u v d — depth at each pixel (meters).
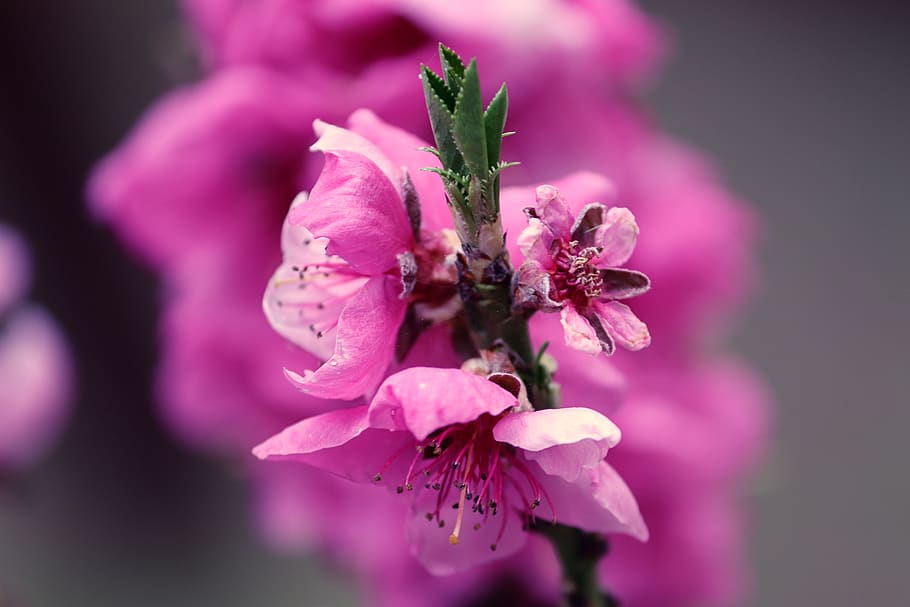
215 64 0.36
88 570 0.72
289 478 0.39
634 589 0.37
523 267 0.22
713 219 0.40
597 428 0.22
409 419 0.22
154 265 0.39
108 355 0.74
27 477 0.37
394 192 0.23
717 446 0.38
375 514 0.36
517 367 0.23
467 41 0.31
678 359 0.39
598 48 0.34
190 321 0.37
